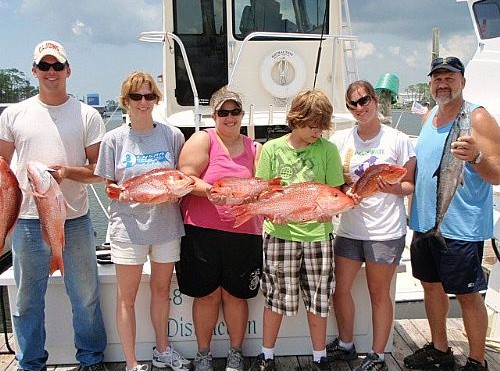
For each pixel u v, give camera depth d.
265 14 5.82
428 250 3.44
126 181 3.07
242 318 3.46
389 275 3.33
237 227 3.18
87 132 3.26
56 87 3.14
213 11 5.79
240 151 3.30
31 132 3.16
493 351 3.94
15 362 3.73
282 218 2.98
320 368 3.34
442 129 3.29
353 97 3.24
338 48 5.94
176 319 3.64
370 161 3.29
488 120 3.15
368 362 3.39
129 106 3.14
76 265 3.32
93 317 3.43
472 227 3.20
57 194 3.03
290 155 3.21
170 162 3.25
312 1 5.86
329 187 3.01
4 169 2.94
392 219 3.29
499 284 4.37
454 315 5.03
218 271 3.28
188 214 3.30
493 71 6.18
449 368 3.60
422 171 3.37
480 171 3.08
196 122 4.90
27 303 3.28
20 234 3.21
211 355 3.54
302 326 3.73
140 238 3.18
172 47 5.83
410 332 4.20
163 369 3.51
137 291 3.38
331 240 3.25
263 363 3.35
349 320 3.57
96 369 3.47
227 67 5.88
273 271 3.24
